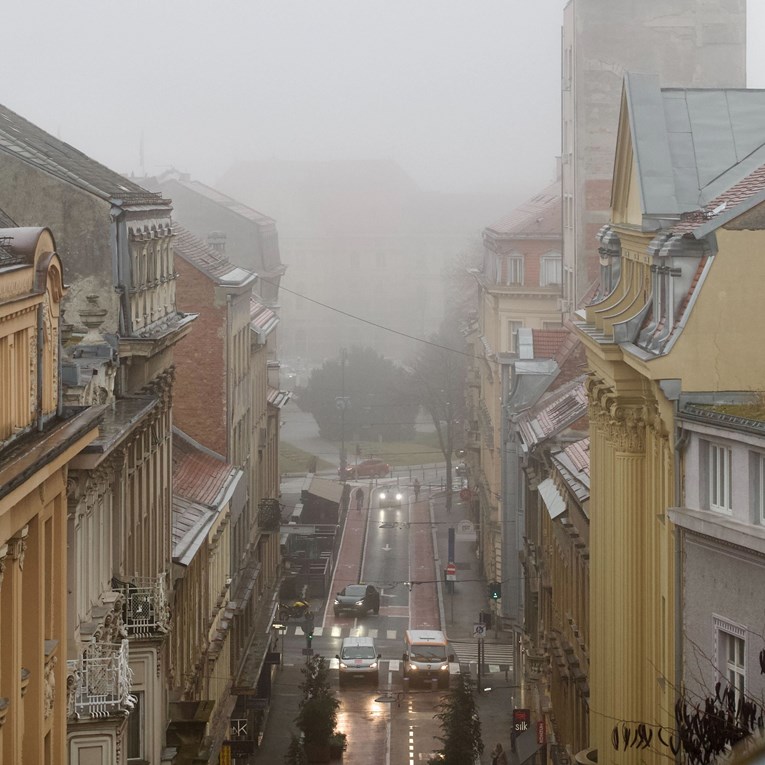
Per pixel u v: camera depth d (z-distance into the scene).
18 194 80.69
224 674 115.00
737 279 58.19
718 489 55.69
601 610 75.06
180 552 93.19
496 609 167.88
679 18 149.12
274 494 179.38
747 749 18.28
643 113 69.06
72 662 58.69
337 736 117.19
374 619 177.88
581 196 152.12
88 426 53.44
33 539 49.47
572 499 94.44
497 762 112.38
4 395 45.75
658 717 63.59
